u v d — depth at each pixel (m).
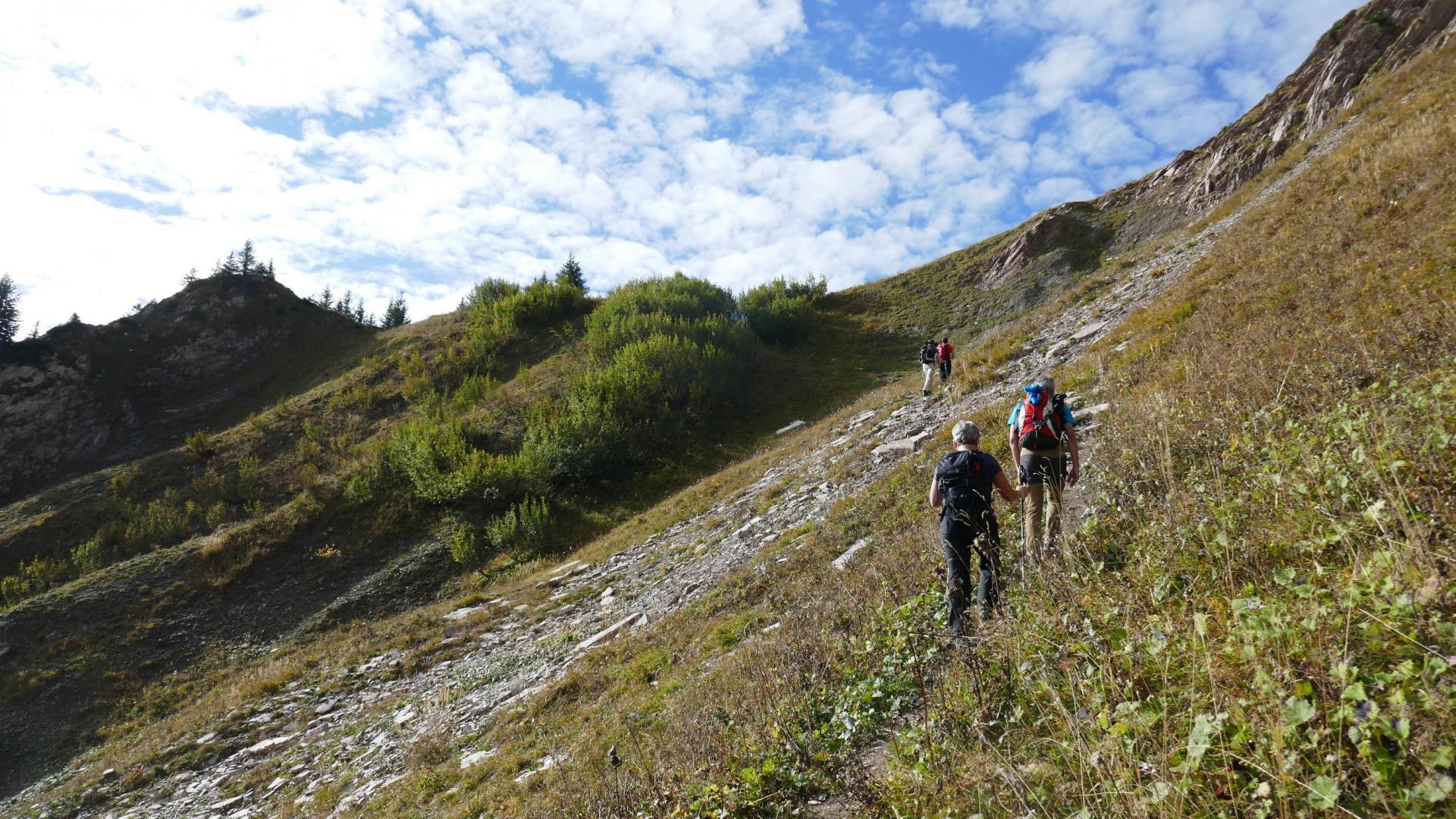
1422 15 34.88
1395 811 1.82
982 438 11.93
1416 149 12.36
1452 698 1.90
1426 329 6.34
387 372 50.09
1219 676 2.59
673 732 6.60
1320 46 45.03
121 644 23.92
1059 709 2.99
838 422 25.14
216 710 18.17
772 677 6.14
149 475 39.06
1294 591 2.64
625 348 40.91
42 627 24.39
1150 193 53.38
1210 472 5.02
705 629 10.76
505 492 31.78
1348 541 3.00
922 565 6.85
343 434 41.34
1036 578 4.71
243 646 23.92
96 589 26.31
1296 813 1.99
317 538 30.03
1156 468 5.72
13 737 20.30
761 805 4.22
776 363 47.50
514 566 27.09
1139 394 9.01
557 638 15.38
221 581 27.19
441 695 14.23
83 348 66.06
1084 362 13.84
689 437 37.03
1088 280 25.23
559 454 33.31
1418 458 3.52
